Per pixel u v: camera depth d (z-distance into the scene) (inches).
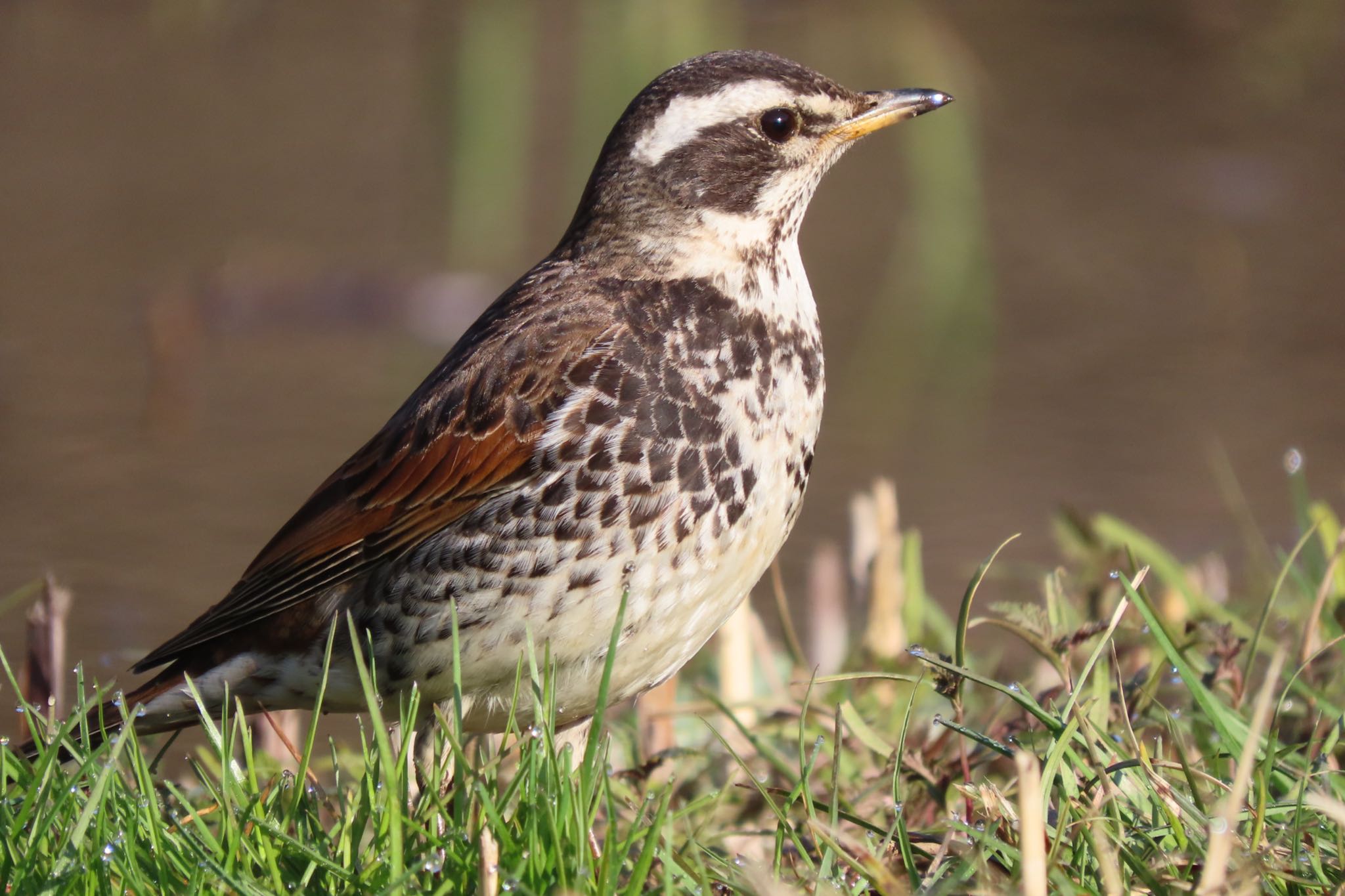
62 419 669.3
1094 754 267.3
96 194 959.6
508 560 311.9
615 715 434.0
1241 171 1008.2
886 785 339.0
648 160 345.1
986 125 1082.7
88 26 1291.8
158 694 336.2
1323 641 365.1
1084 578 420.2
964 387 724.7
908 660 402.3
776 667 452.8
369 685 284.2
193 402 693.9
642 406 313.3
